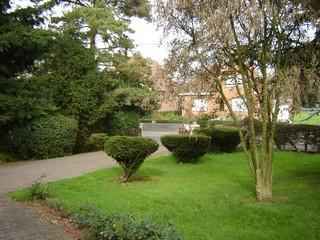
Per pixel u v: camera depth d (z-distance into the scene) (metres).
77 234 5.61
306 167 12.34
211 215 7.00
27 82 15.41
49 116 15.47
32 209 7.11
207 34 7.38
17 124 15.01
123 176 9.95
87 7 20.88
